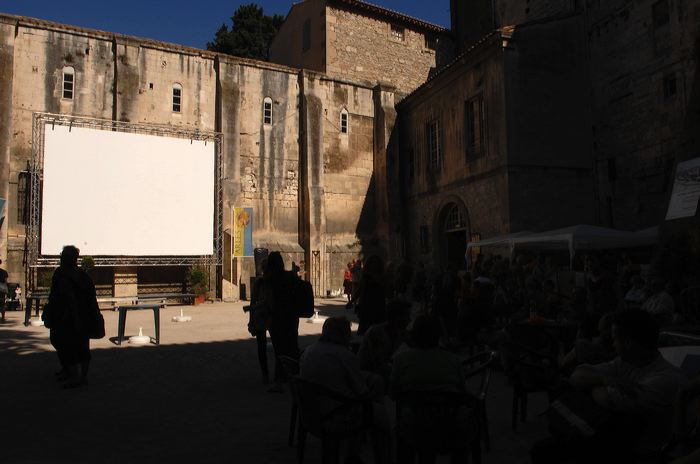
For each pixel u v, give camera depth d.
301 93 25.02
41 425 5.36
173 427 5.33
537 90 17.59
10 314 16.59
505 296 10.39
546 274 13.33
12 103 19.47
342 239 25.36
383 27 29.03
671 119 14.76
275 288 6.62
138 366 8.41
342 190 25.61
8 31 19.34
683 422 2.82
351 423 3.81
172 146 21.16
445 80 21.34
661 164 15.07
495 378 7.59
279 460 4.43
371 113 26.77
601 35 17.55
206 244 21.56
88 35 20.95
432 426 3.59
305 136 24.58
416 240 24.41
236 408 6.05
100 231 19.67
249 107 23.83
